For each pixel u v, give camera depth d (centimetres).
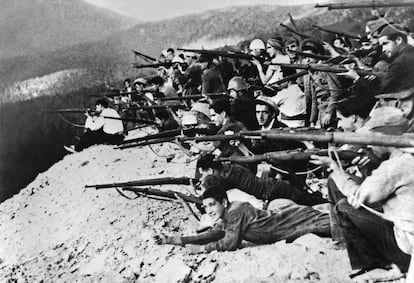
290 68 822
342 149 539
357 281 505
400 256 482
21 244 969
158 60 1152
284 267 562
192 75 1052
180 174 926
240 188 650
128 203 913
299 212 618
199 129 781
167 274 651
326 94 773
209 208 644
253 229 621
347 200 488
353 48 852
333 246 584
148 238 759
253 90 775
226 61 933
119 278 701
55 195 1085
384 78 541
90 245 831
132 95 1205
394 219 455
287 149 663
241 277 572
